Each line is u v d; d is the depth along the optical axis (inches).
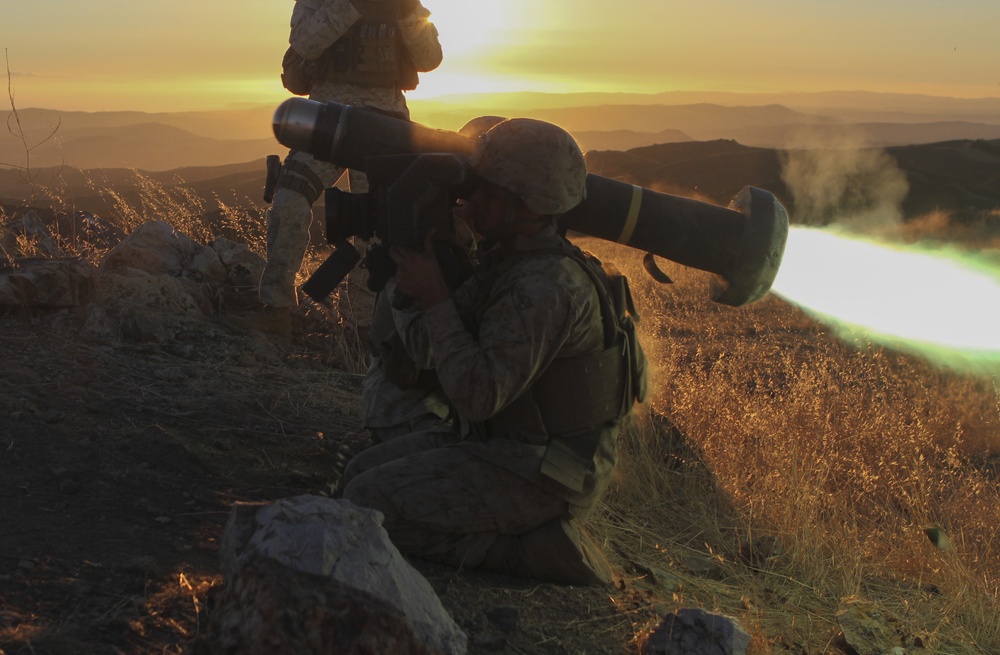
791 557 150.4
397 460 113.4
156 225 231.3
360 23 188.9
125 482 119.5
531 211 101.6
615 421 114.0
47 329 173.9
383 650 74.0
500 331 101.3
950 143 3681.1
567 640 101.1
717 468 185.5
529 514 110.2
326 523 80.1
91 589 89.4
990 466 243.8
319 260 299.1
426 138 108.9
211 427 146.6
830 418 230.8
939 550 169.8
